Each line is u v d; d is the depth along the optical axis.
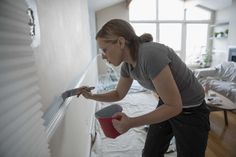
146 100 3.46
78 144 1.33
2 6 0.35
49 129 0.62
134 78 0.99
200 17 5.87
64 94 0.91
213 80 3.82
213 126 2.45
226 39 5.16
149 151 1.27
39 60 0.59
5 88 0.35
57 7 0.89
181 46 5.97
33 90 0.47
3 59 0.35
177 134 1.07
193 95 1.00
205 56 5.90
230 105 2.36
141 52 0.80
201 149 1.03
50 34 0.74
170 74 0.76
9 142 0.35
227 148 1.97
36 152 0.46
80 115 1.46
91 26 4.38
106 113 0.91
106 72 5.36
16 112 0.38
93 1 3.89
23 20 0.44
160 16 5.78
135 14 5.69
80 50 1.68
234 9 4.22
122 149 1.94
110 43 0.79
